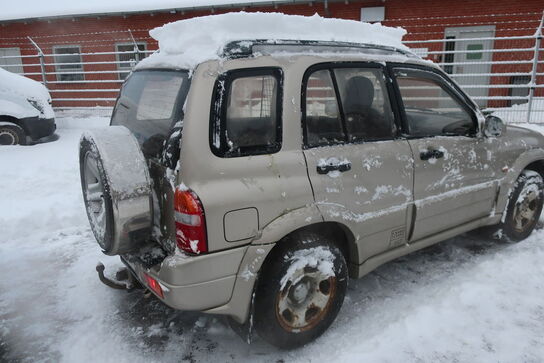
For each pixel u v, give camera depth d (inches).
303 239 106.1
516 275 142.2
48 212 208.1
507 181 153.8
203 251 91.3
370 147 114.9
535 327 117.0
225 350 112.2
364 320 121.4
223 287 95.6
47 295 140.6
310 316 110.3
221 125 92.8
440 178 131.3
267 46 103.2
